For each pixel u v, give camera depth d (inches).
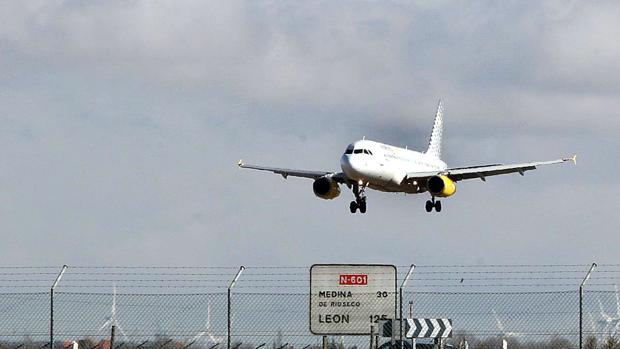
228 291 4205.2
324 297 4210.1
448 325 3882.9
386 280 4232.3
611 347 4220.0
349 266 4222.4
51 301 4158.5
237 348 4227.4
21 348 4227.4
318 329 4200.3
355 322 4215.1
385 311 4224.9
